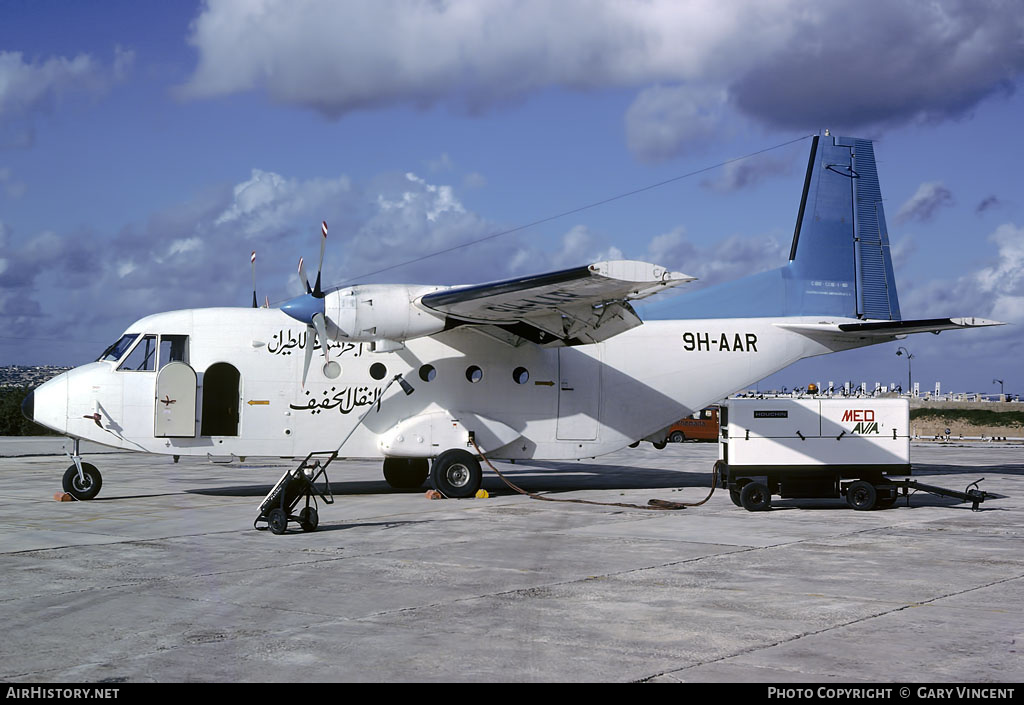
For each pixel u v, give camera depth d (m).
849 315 18.38
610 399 17.25
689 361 17.55
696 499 16.27
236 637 6.44
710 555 10.02
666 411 17.50
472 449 16.22
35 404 15.30
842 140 18.64
